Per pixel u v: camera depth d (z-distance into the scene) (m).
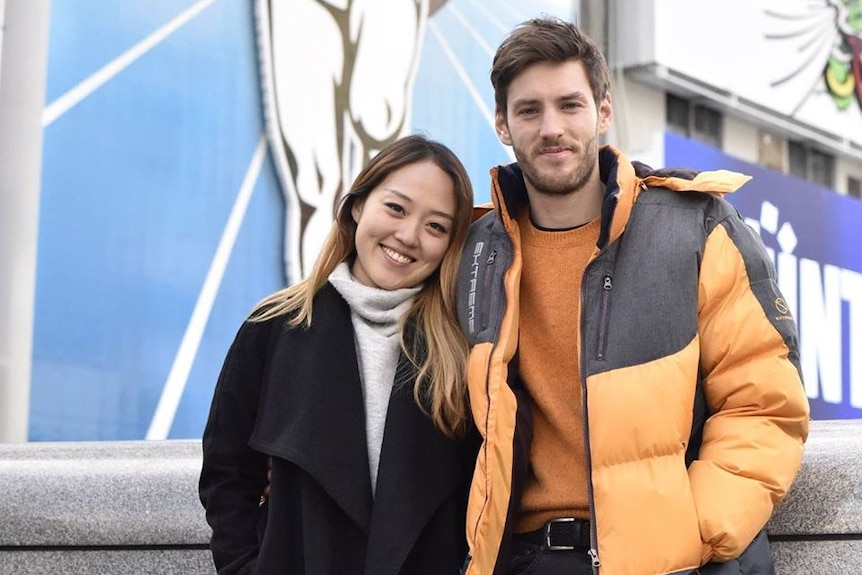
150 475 2.91
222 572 2.45
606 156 2.50
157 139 5.82
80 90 5.52
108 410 5.52
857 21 11.52
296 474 2.42
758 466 2.17
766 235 10.15
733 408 2.25
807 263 10.52
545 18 2.47
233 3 6.19
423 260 2.54
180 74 5.93
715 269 2.30
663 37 9.16
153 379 5.71
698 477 2.20
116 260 5.61
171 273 5.82
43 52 5.32
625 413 2.22
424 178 2.53
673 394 2.22
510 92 2.44
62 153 5.40
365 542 2.39
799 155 11.16
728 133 10.28
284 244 6.36
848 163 11.62
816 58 10.97
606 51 9.20
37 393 5.23
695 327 2.28
